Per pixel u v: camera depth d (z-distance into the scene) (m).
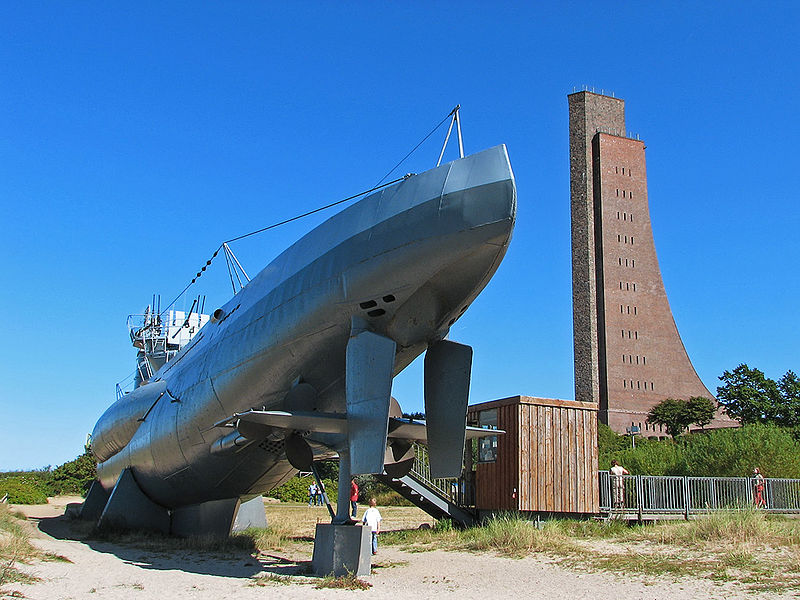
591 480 21.00
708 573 12.02
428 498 21.89
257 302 16.56
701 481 21.81
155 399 22.27
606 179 105.44
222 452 17.36
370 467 12.48
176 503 21.58
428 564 14.66
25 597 9.99
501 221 12.05
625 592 11.12
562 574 12.88
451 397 14.00
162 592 11.29
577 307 103.38
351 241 13.77
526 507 19.95
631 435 78.25
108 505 21.77
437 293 13.44
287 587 11.94
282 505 45.91
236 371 16.58
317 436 14.26
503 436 20.98
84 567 13.61
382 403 12.73
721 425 97.62
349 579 12.41
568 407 21.14
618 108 109.81
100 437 27.02
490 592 11.66
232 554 16.62
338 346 14.38
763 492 22.73
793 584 10.95
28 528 20.92
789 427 63.62
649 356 101.44
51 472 60.78
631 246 104.44
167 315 30.27
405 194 13.17
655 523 19.31
